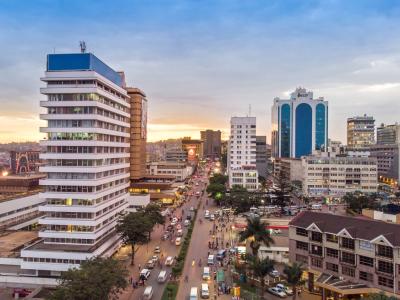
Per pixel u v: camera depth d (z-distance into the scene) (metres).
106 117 117.44
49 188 111.31
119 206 133.25
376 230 91.50
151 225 128.25
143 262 118.62
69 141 110.12
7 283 101.94
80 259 102.00
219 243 140.38
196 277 105.88
